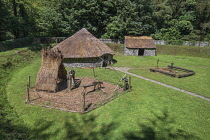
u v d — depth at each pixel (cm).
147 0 4591
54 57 1305
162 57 3516
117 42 4372
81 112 962
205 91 1485
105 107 1050
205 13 4853
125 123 877
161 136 788
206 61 3128
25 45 3203
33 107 1020
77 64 2320
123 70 2225
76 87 1420
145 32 4731
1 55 2016
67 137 764
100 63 2453
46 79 1277
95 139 753
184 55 3831
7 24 2933
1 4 2748
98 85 1384
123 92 1324
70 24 4459
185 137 791
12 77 1606
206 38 4647
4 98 1115
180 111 1053
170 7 5109
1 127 759
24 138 740
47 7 4478
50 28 4191
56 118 909
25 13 3653
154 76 1944
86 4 4428
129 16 4275
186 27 4834
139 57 3388
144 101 1177
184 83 1708
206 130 857
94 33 4809
